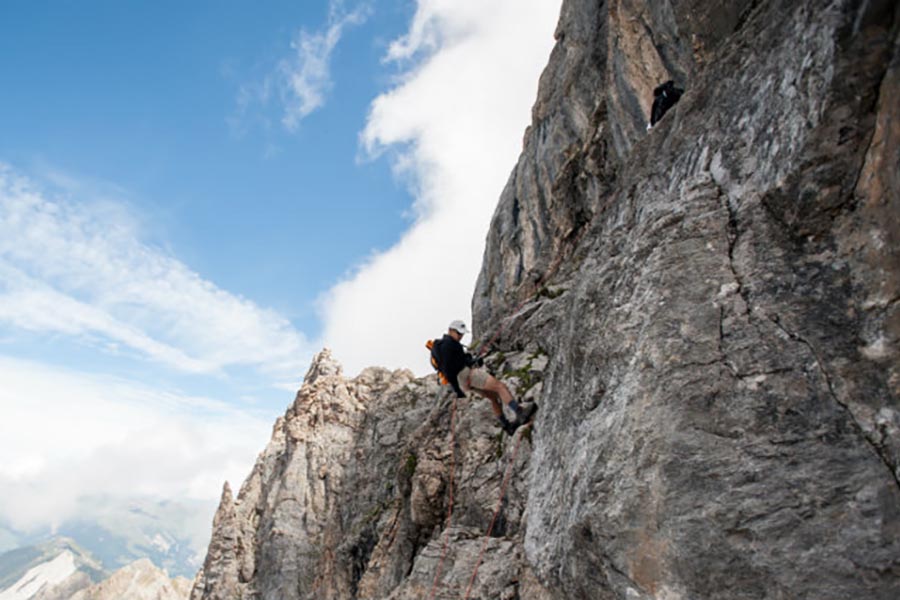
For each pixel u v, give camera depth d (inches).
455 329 352.5
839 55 141.5
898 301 133.9
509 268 1141.7
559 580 198.4
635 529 152.6
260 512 2068.2
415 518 647.8
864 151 142.8
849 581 119.7
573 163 828.6
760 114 179.5
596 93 870.4
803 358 145.3
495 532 461.4
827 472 131.1
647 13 578.6
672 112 263.6
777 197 164.1
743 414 147.3
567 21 1046.4
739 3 241.9
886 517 121.3
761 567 129.5
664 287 181.3
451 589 388.8
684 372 160.9
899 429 126.7
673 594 140.6
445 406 732.7
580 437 203.9
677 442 151.8
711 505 140.5
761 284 161.0
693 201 193.6
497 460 528.4
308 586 1697.8
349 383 2340.1
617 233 257.6
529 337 591.5
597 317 219.6
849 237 147.1
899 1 130.3
